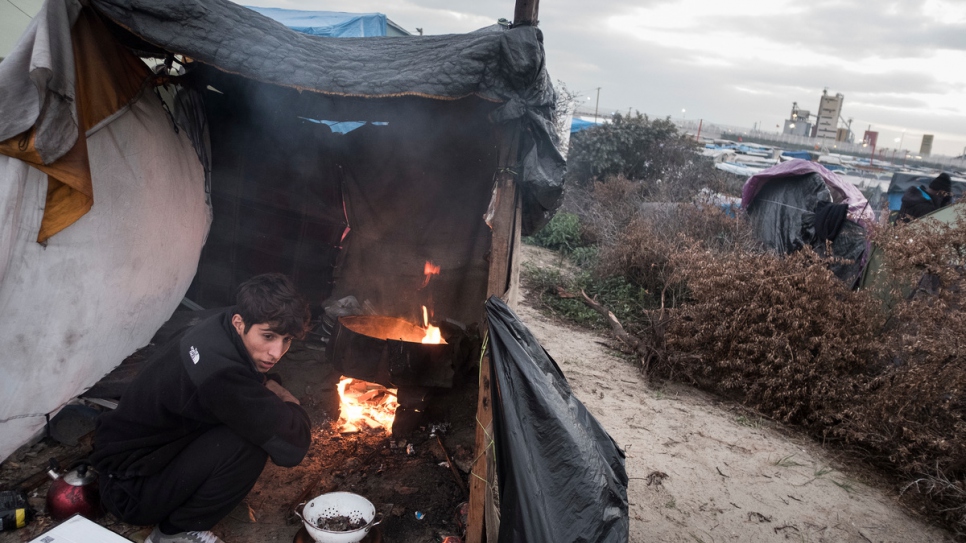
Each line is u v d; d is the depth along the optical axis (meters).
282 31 2.71
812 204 7.93
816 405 4.31
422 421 3.51
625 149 14.12
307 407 3.59
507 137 2.56
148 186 3.06
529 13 2.50
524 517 2.02
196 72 3.33
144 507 2.18
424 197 4.21
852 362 4.35
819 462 3.85
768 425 4.30
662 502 3.18
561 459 2.12
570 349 5.36
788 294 4.48
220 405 2.06
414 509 2.80
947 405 3.67
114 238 2.80
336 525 2.40
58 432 2.92
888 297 5.05
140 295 3.05
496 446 2.20
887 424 3.91
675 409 4.37
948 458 3.52
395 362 3.19
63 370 2.55
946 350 3.74
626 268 7.34
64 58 2.29
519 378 2.18
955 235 4.51
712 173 13.72
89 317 2.66
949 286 4.48
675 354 4.86
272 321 2.09
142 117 3.04
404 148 4.08
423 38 3.12
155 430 2.15
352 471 3.04
